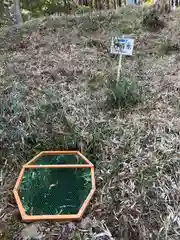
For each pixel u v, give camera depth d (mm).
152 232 1582
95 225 1633
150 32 4023
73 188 1887
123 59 3412
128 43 2564
